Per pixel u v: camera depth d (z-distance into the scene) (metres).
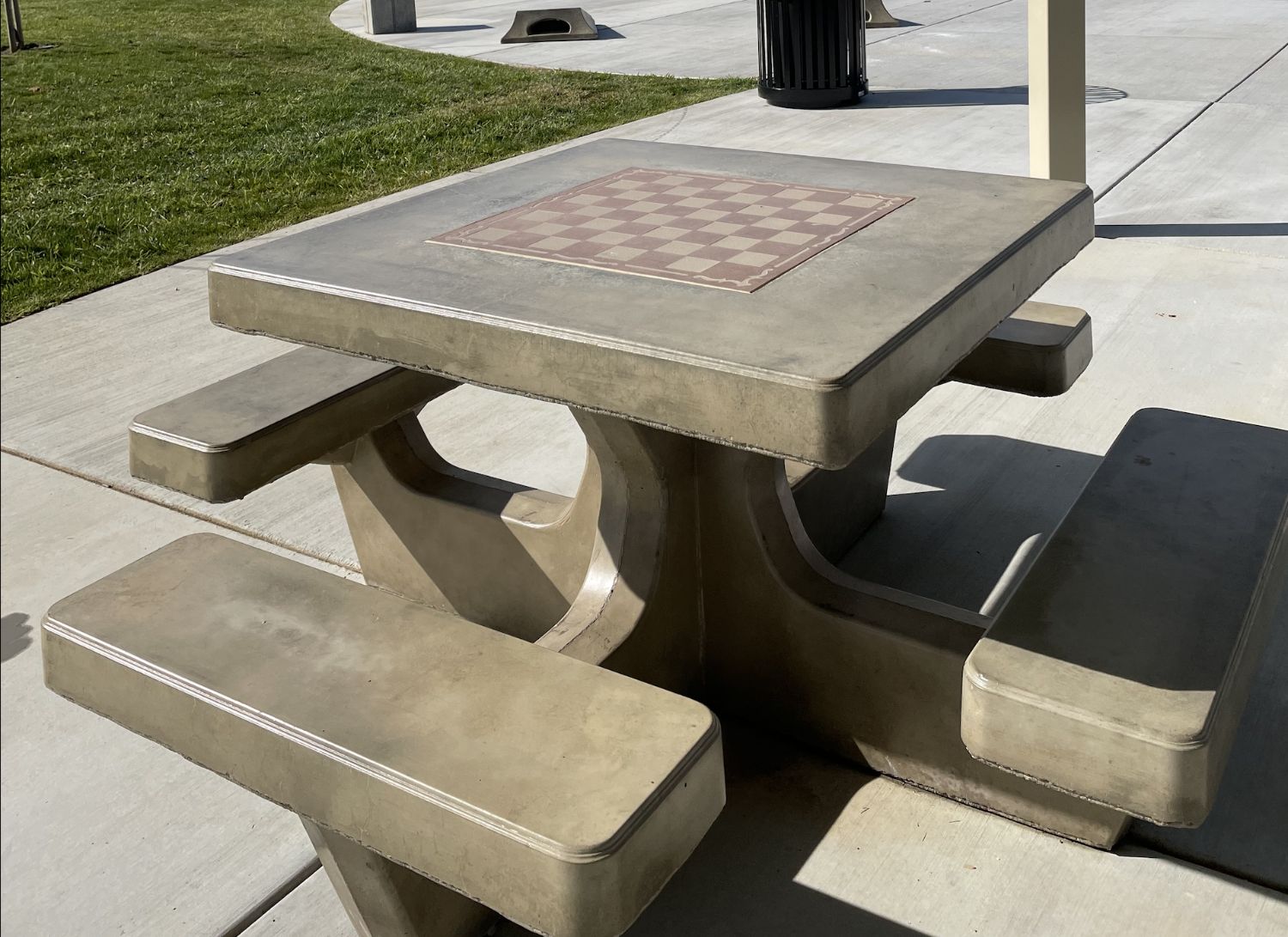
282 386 2.44
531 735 1.43
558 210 2.13
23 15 17.14
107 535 3.24
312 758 1.45
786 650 2.23
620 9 15.82
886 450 2.92
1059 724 1.45
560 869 1.25
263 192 7.26
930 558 2.82
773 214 2.03
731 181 2.27
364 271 1.83
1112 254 4.84
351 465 2.70
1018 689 1.48
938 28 11.88
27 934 1.97
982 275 1.68
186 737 1.60
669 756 1.37
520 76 10.77
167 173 8.05
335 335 1.79
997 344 2.51
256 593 1.78
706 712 1.45
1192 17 11.42
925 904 1.92
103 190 7.68
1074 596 1.64
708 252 1.83
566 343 1.54
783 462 2.27
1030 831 2.05
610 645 2.11
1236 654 1.52
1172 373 3.73
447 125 8.69
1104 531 1.79
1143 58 9.35
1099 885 1.93
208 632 1.69
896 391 1.47
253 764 1.53
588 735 1.42
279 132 9.08
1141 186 5.77
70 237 6.54
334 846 1.69
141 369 4.49
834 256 1.77
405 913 1.78
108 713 1.70
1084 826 1.99
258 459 2.23
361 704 1.51
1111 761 1.43
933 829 2.08
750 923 1.92
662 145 2.64
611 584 2.19
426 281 1.76
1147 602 1.62
